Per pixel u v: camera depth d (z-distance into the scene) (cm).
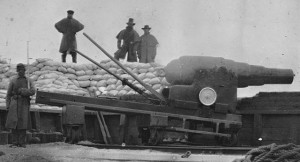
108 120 1598
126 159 897
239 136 1596
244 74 1470
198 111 1384
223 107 1400
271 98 1566
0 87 1772
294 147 537
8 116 1130
